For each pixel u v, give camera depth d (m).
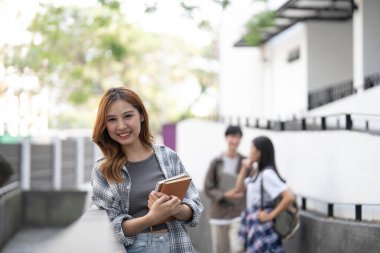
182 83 47.59
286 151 9.36
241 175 7.79
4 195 9.39
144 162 3.82
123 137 3.72
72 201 11.59
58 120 41.91
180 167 3.94
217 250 8.23
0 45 23.95
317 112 12.36
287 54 17.75
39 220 11.45
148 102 41.44
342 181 7.05
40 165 16.17
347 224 6.13
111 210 3.72
